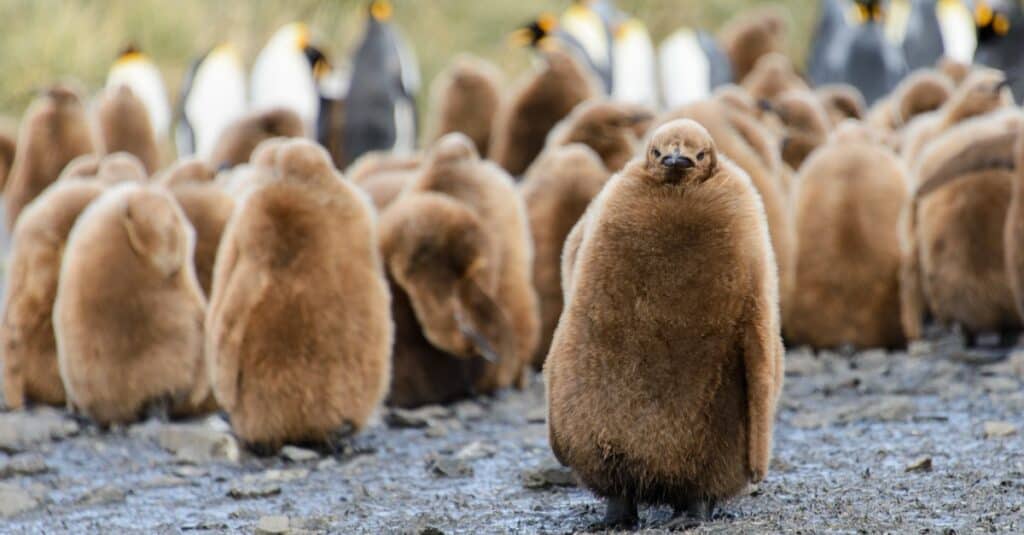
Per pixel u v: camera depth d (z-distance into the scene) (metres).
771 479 13.87
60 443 17.31
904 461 14.60
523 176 28.72
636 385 11.04
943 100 32.94
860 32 52.62
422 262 17.55
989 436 15.71
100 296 17.17
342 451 16.12
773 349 11.13
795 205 21.97
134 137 34.31
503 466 15.52
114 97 34.56
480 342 17.28
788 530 11.20
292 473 15.23
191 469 15.79
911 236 21.45
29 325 18.94
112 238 17.22
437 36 63.00
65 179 22.69
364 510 13.51
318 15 62.59
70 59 54.22
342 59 60.44
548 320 20.72
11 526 13.57
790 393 19.12
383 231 17.94
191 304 17.55
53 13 56.19
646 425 11.04
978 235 21.12
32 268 18.88
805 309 21.83
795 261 21.81
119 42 56.47
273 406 15.47
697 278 10.98
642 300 11.04
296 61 48.53
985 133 21.45
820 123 28.34
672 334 11.00
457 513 13.15
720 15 69.12
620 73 52.78
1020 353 20.53
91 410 17.59
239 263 15.59
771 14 52.62
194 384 17.64
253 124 29.61
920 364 20.70
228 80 46.34
